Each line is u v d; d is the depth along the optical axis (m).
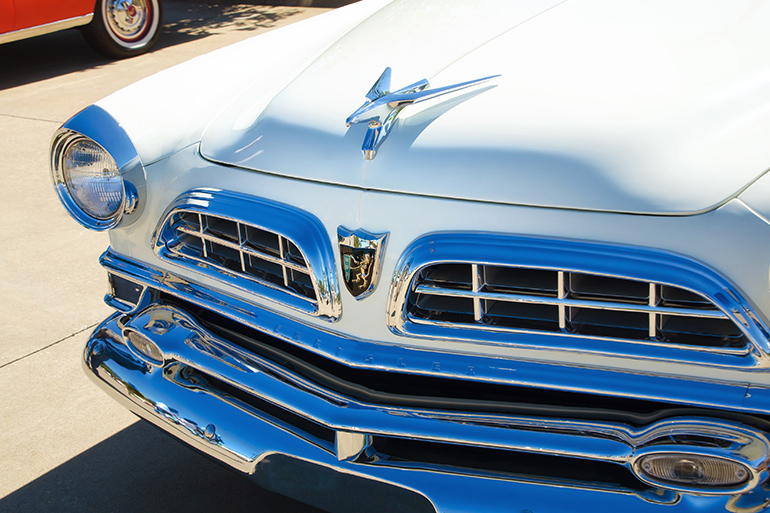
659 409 1.27
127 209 1.70
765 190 1.16
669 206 1.20
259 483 1.57
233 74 2.03
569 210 1.26
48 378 2.74
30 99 6.21
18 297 3.31
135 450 2.35
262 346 1.62
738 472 1.20
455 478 1.36
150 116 1.79
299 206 1.48
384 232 1.37
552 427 1.31
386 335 1.42
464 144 1.37
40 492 2.19
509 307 1.34
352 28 2.07
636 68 1.49
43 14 6.43
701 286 1.16
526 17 1.78
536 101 1.43
